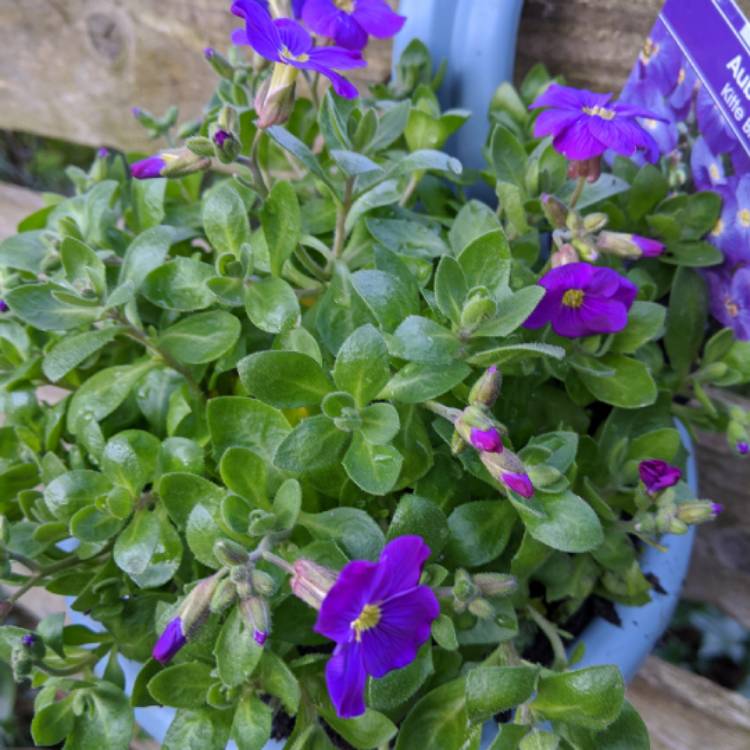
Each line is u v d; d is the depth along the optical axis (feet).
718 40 0.47
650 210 0.55
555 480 0.40
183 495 0.42
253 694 0.42
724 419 0.56
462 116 0.54
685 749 0.67
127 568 0.41
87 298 0.45
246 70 0.58
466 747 0.42
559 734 0.42
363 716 0.43
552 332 0.48
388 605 0.34
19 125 0.91
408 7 0.60
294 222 0.45
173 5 0.76
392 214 0.53
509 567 0.48
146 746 0.77
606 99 0.47
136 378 0.47
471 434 0.39
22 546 0.46
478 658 0.48
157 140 0.86
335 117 0.47
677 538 0.54
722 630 0.79
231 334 0.45
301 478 0.45
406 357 0.41
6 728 0.85
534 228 0.53
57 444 0.50
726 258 0.53
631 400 0.47
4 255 0.50
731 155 0.49
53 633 0.43
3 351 0.52
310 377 0.41
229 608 0.40
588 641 0.51
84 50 0.82
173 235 0.47
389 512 0.47
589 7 0.63
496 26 0.59
